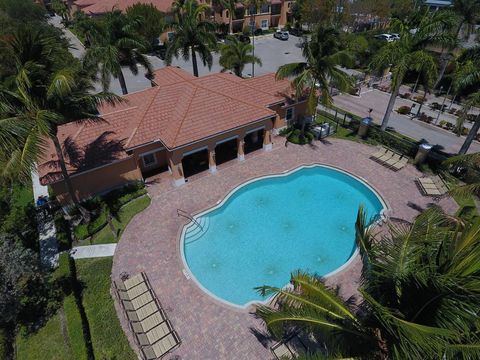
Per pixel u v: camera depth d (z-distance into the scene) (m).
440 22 25.17
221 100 27.00
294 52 59.50
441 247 8.95
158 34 56.97
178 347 14.82
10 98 15.53
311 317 9.95
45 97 16.20
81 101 17.20
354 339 9.59
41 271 16.53
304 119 30.00
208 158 26.41
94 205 23.02
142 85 46.00
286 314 10.19
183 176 25.23
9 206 23.05
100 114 25.72
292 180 26.55
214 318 16.08
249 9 68.81
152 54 58.00
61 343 15.12
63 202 22.77
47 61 16.16
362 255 10.44
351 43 45.06
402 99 40.59
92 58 28.95
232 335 15.33
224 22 68.25
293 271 19.06
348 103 39.88
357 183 25.89
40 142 15.34
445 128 33.47
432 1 80.25
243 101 27.59
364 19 64.44
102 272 18.55
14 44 14.97
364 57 49.09
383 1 59.59
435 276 8.03
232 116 26.06
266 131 28.56
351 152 29.62
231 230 21.84
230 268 19.28
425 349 7.19
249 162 28.30
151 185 25.50
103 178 23.72
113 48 28.53
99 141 23.86
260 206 23.88
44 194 24.75
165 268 18.75
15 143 15.03
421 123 34.84
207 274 18.92
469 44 50.53
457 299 7.70
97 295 17.22
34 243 20.48
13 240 17.98
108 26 29.45
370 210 23.42
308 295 10.67
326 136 32.19
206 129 24.61
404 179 25.88
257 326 15.70
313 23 63.97
